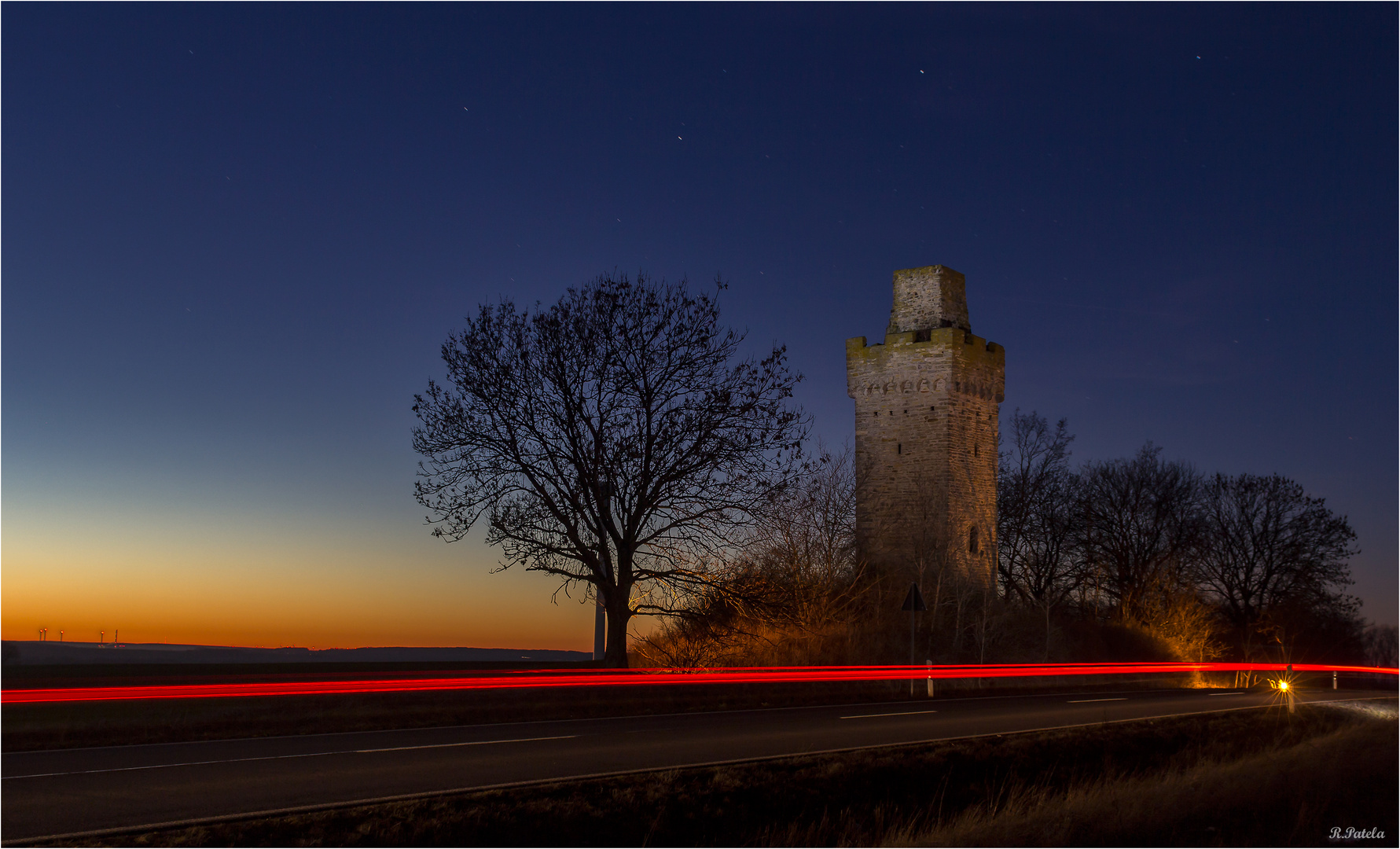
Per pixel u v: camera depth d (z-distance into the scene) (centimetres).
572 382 3347
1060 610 6494
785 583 3756
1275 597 7325
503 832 1244
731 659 3703
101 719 1991
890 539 5594
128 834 1091
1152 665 4722
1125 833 1559
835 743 1948
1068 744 2162
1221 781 1888
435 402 3350
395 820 1210
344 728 2041
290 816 1188
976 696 3381
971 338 5678
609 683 3055
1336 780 1992
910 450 5619
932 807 1656
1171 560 6925
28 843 1045
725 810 1455
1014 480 7188
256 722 2022
